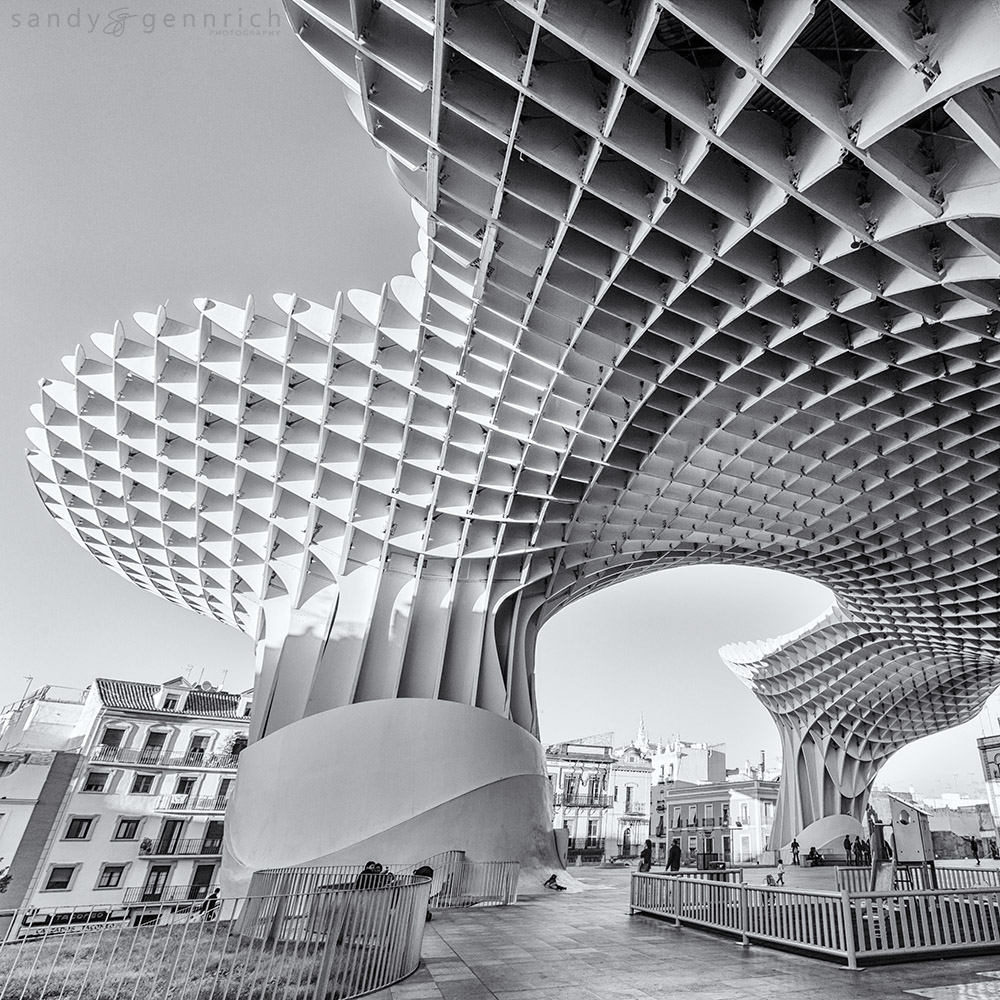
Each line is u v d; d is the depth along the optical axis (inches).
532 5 302.5
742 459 798.5
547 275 509.7
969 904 420.8
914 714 1931.6
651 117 375.9
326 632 902.4
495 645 981.2
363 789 770.8
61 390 940.0
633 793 2511.1
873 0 263.1
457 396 748.0
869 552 1058.1
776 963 371.9
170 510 1040.2
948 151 333.4
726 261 442.0
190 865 1451.8
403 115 393.7
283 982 308.3
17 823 1294.3
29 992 286.0
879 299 487.2
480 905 658.8
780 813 1987.0
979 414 645.9
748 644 2028.8
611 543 1045.8
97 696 1578.5
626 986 318.7
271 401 839.7
